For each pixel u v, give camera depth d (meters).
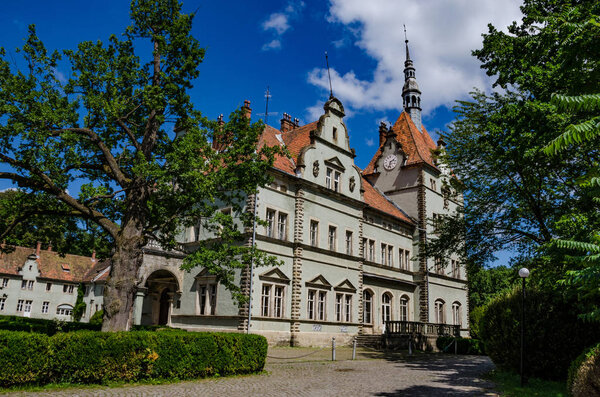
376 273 38.75
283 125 41.00
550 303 15.88
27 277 61.31
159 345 13.64
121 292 15.90
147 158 17.91
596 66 10.21
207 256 16.95
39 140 14.15
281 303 29.17
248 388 13.13
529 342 15.80
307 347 29.28
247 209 28.34
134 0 18.69
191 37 18.69
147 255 29.56
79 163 16.17
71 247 21.11
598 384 10.16
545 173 20.38
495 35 18.41
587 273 9.16
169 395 11.52
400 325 34.41
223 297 28.39
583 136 7.52
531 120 16.52
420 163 44.88
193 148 15.73
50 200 17.39
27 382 11.46
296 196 31.52
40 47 16.03
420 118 51.81
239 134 18.39
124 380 12.90
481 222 25.84
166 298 34.94
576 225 14.59
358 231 36.56
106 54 17.66
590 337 15.03
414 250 43.97
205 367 14.70
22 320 32.97
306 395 12.35
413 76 52.81
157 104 17.16
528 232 23.88
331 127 35.53
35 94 14.77
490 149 23.58
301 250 30.70
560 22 13.16
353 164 37.34
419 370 19.64
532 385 14.68
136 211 16.92
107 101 17.25
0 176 16.14
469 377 17.27
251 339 16.44
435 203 46.50
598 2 12.38
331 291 32.72
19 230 19.62
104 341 12.70
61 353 12.08
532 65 16.58
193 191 16.05
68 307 63.88
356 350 29.73
